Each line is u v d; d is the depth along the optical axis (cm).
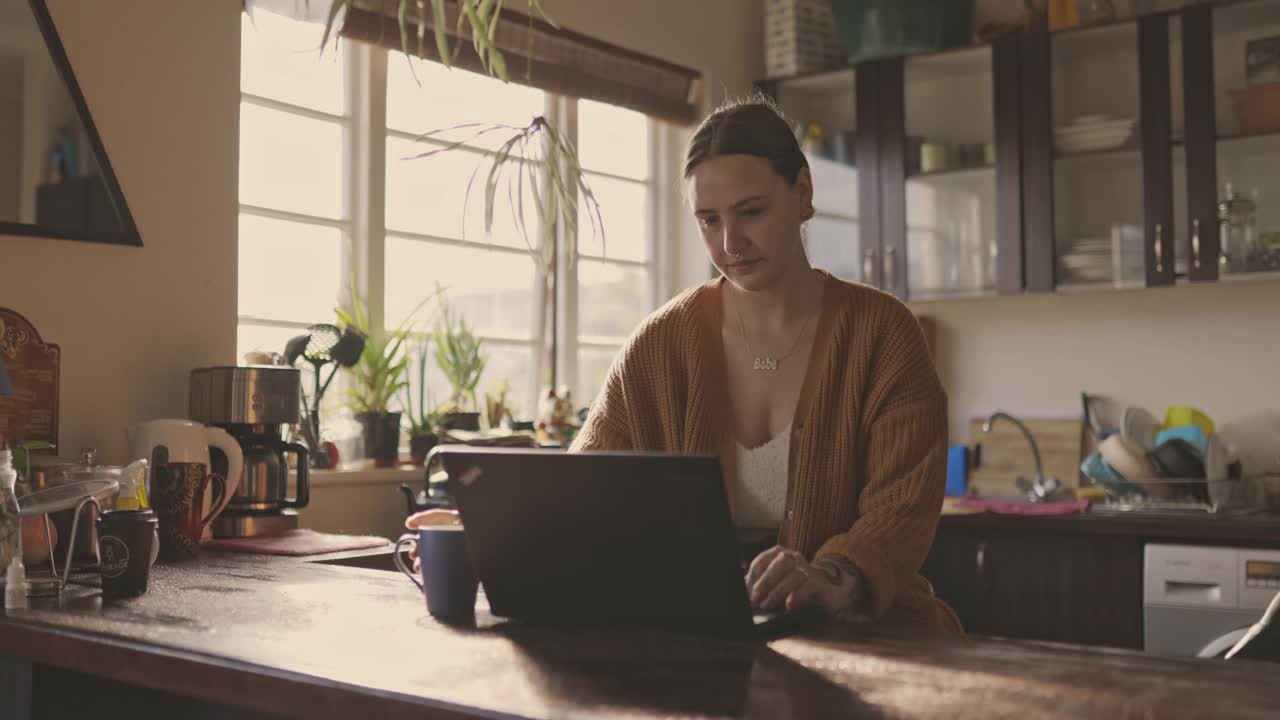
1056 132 389
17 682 133
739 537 164
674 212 449
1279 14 356
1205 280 363
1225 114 363
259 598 149
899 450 156
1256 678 100
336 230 340
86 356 245
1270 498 344
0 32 234
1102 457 360
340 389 330
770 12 449
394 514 304
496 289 382
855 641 119
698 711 89
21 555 148
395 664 107
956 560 362
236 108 273
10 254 235
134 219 254
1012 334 427
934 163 408
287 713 104
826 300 167
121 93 253
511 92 387
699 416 168
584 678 101
